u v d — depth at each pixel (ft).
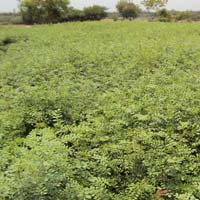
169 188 15.89
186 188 15.66
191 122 21.29
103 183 15.76
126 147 17.97
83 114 24.14
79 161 16.58
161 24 90.02
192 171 16.89
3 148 19.38
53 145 16.15
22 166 14.33
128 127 20.74
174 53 40.65
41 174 13.87
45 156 15.03
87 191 14.64
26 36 78.74
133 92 26.96
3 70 39.93
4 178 14.11
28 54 50.70
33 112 23.93
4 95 30.22
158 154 17.16
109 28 84.43
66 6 149.07
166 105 23.04
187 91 25.27
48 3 146.51
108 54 43.16
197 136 20.18
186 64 35.81
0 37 76.28
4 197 13.48
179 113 21.72
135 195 15.56
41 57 43.78
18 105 25.67
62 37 68.90
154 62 37.76
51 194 13.76
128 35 66.49
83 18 159.94
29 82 33.37
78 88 29.76
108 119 22.27
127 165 17.21
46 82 32.04
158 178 16.35
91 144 19.31
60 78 33.40
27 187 13.46
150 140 18.22
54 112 22.82
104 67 37.17
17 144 20.43
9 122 22.61
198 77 29.55
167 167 16.40
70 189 14.39
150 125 20.76
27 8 149.48
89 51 45.83
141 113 22.62
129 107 22.94
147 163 16.76
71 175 15.11
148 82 29.48
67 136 18.39
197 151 19.75
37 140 17.87
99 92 28.99
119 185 16.79
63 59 41.78
